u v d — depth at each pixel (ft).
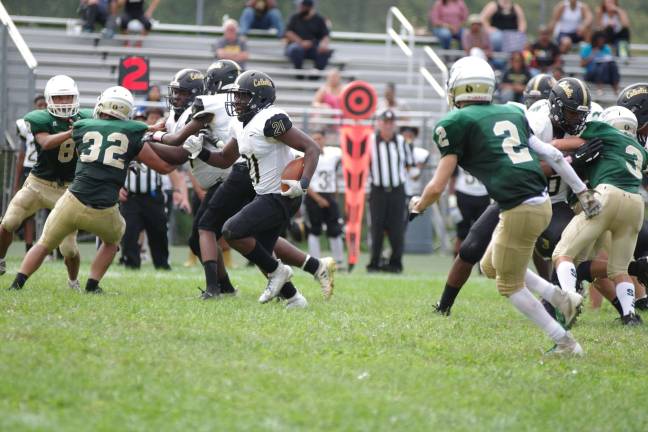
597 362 51.39
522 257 49.90
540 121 62.64
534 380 45.83
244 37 167.63
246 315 57.26
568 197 65.51
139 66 103.35
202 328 51.67
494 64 166.81
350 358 47.21
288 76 165.37
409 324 58.75
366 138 119.03
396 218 115.55
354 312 63.62
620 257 64.54
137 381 40.45
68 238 67.77
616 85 170.71
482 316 66.85
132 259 98.53
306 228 118.62
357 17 194.49
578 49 179.01
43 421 35.17
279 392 40.34
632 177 63.10
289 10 196.34
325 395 40.42
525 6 203.10
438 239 149.89
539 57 162.09
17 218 70.69
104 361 43.27
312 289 79.97
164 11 180.96
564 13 177.58
